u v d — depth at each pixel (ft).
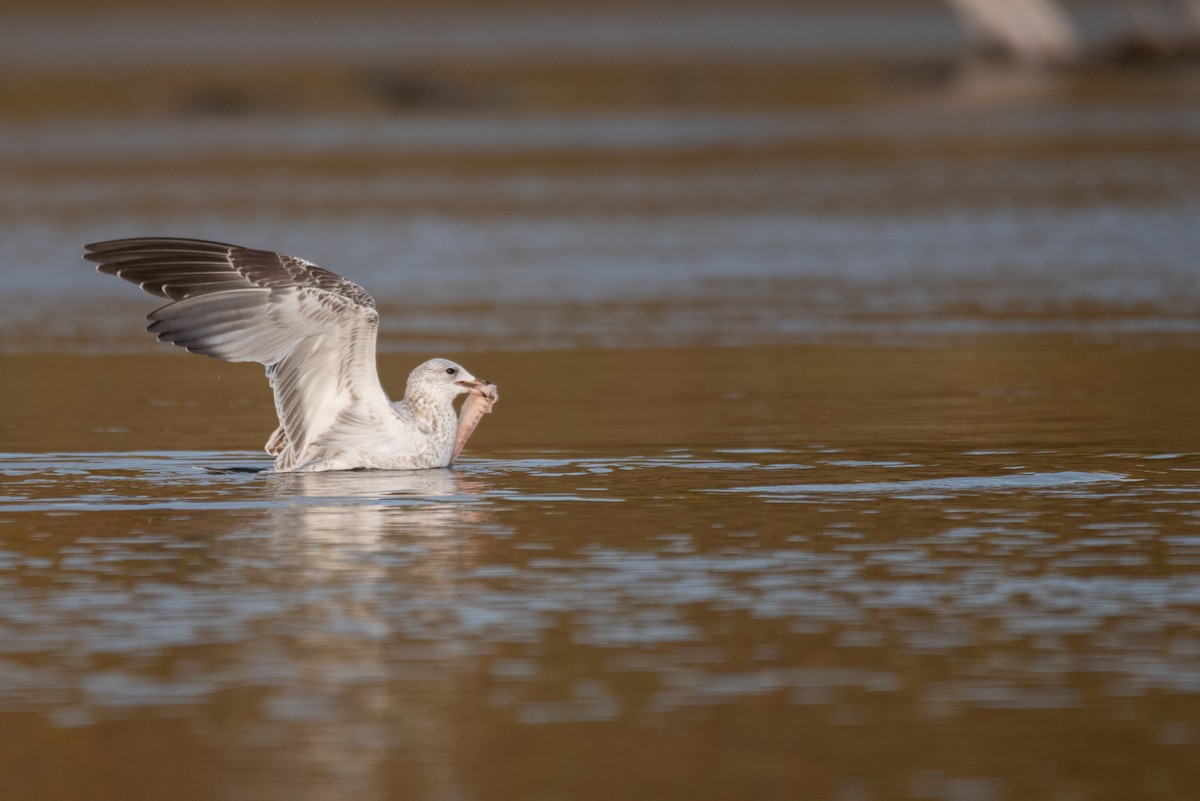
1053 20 305.73
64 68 328.49
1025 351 76.43
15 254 113.19
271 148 196.44
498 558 40.68
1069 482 48.91
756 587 38.24
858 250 112.68
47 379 72.54
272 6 555.69
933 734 30.22
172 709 31.42
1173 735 30.04
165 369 75.41
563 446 55.52
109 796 28.07
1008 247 112.68
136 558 40.83
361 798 27.96
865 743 29.81
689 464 52.16
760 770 28.94
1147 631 35.06
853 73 300.40
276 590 38.22
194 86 286.87
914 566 39.75
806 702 31.58
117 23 498.28
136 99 267.39
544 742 29.99
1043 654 33.83
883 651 34.06
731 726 30.55
